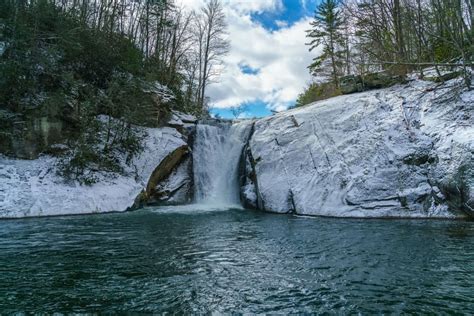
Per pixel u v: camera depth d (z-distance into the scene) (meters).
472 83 13.27
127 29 26.98
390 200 11.02
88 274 5.47
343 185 11.95
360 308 4.20
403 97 14.26
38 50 14.88
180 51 30.50
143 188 14.57
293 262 6.17
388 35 17.56
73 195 12.58
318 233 8.72
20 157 13.37
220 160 17.61
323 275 5.44
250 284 5.05
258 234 8.70
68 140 14.48
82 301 4.40
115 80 17.55
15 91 14.08
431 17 17.45
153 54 27.77
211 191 16.98
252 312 4.10
